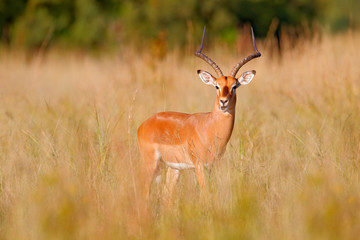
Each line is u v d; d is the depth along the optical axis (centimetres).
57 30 5481
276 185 1191
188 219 1002
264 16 5075
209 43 4512
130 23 4900
